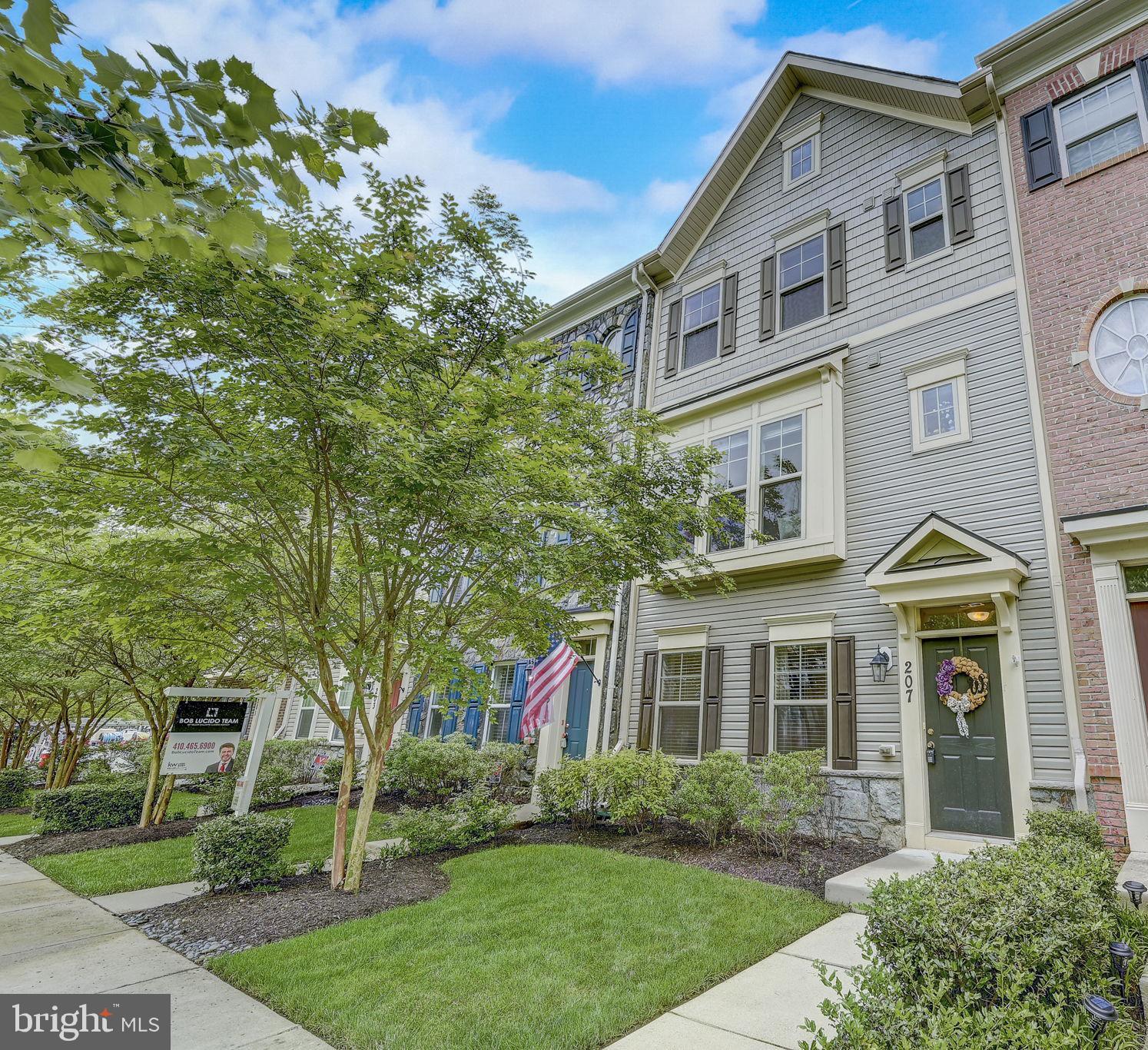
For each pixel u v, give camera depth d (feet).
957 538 23.00
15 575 25.11
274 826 20.58
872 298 29.60
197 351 16.48
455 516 17.13
